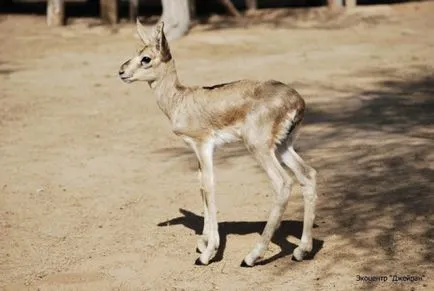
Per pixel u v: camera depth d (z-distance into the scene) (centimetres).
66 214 1139
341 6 3092
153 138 1544
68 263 954
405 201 1064
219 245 973
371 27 2755
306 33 2691
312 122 1564
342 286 829
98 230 1065
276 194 870
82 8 3438
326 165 1262
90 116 1742
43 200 1208
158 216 1106
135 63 936
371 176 1185
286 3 3447
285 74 2064
